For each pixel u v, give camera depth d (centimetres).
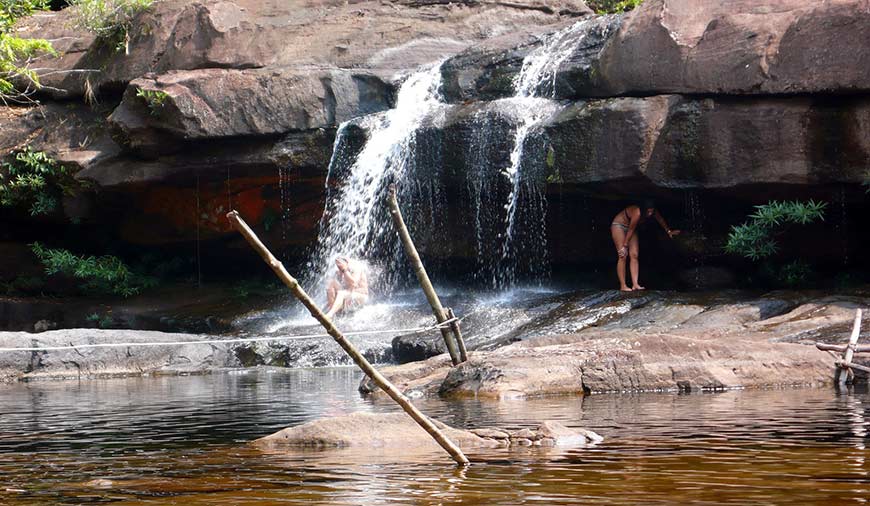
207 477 579
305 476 570
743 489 495
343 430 706
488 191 1769
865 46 1433
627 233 1703
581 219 1808
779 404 879
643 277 1836
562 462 591
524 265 1883
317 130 1917
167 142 1980
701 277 1739
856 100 1469
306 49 2048
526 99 1727
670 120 1578
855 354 1103
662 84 1590
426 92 1902
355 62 2019
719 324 1393
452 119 1752
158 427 857
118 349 1584
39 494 538
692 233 1730
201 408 1020
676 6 1612
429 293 1117
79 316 2092
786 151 1510
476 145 1720
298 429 714
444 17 2095
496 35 2075
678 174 1587
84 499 520
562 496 489
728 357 1067
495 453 638
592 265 1889
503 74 1831
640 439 678
